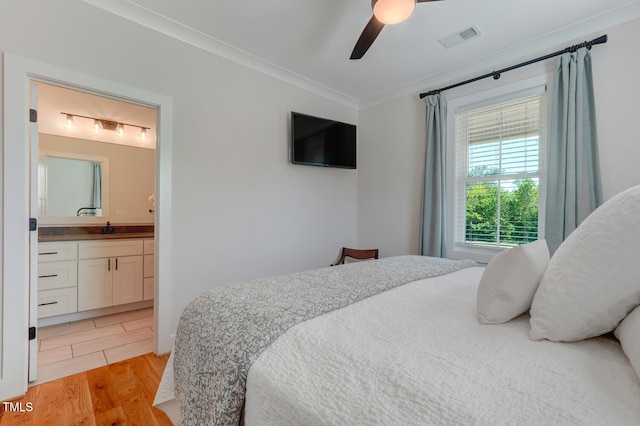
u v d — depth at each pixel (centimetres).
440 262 195
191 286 237
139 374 194
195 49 236
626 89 199
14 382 167
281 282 141
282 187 300
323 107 338
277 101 294
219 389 76
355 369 68
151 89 214
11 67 164
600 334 76
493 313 92
